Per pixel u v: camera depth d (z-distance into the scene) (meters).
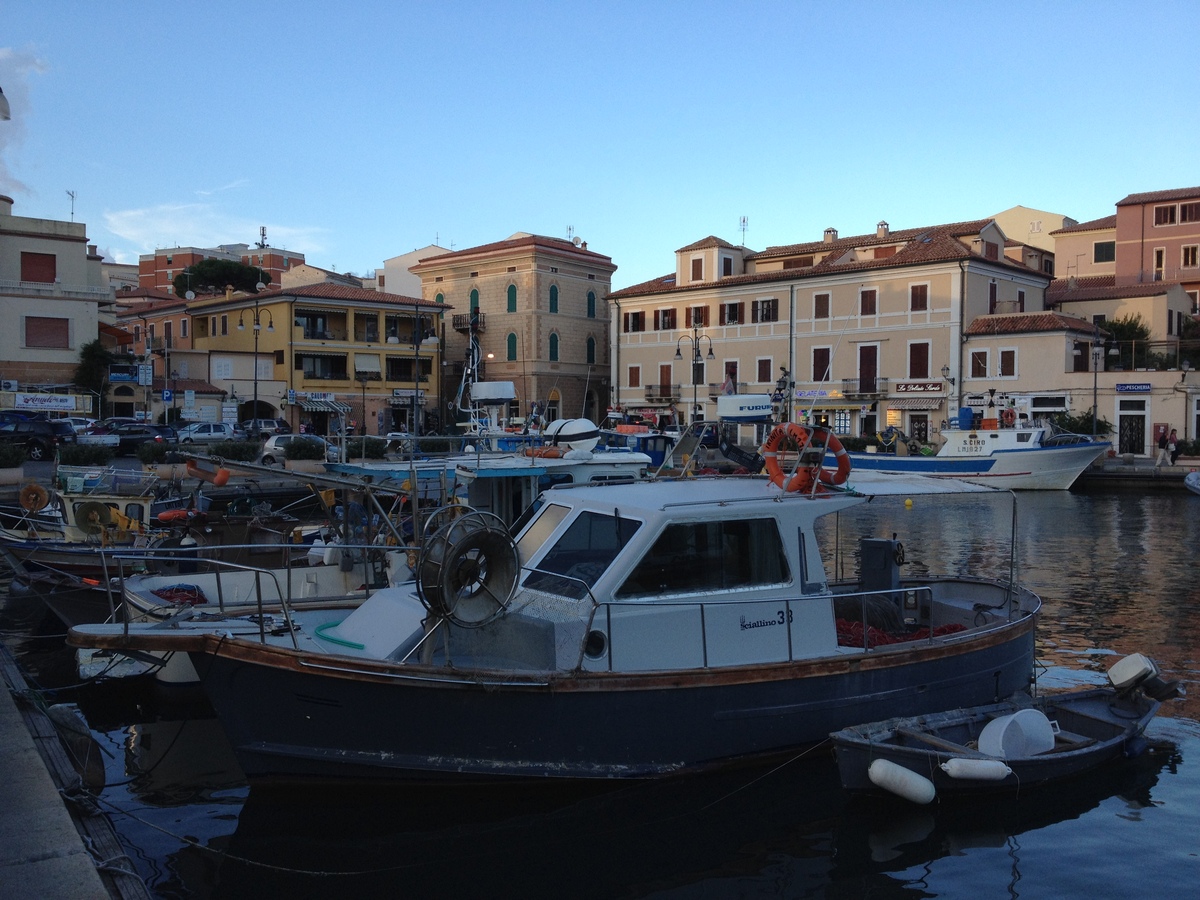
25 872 5.27
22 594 16.30
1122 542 24.98
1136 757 9.25
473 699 7.54
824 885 7.02
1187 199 56.69
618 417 40.19
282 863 7.22
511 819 7.84
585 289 65.81
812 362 53.66
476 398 22.62
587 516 8.79
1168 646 13.81
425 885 6.99
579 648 7.85
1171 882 7.02
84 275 48.75
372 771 7.63
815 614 8.90
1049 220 67.31
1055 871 7.18
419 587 7.52
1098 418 45.47
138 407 50.25
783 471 9.71
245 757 7.73
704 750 8.18
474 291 65.19
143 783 8.73
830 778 8.66
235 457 32.56
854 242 57.41
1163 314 51.81
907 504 10.73
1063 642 14.07
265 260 96.19
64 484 16.36
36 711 8.65
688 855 7.44
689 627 8.29
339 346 57.56
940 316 48.97
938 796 8.24
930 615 9.55
